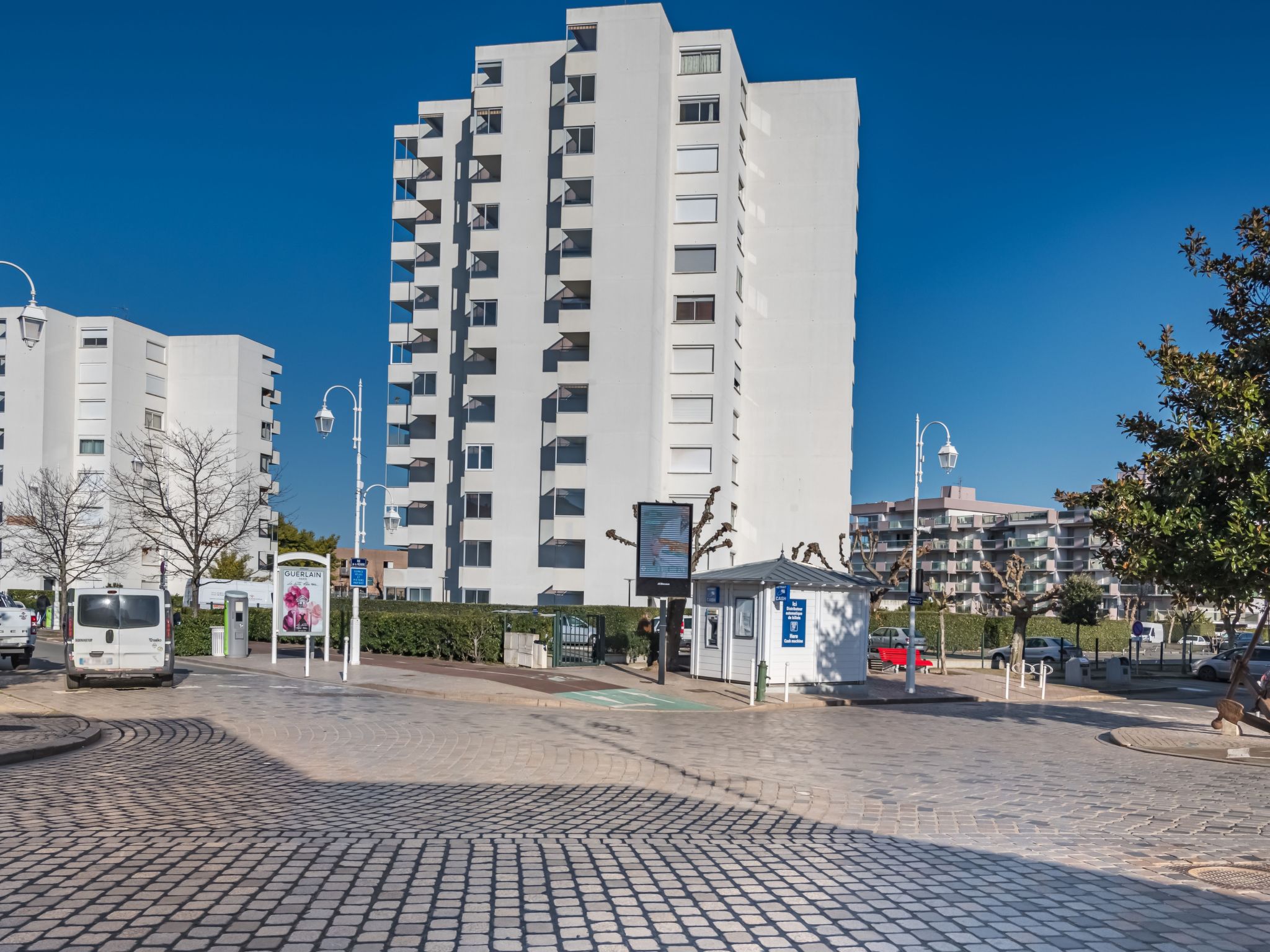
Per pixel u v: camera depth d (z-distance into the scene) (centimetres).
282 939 571
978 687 3069
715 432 4834
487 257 5219
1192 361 1561
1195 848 880
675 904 661
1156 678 4112
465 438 5097
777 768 1338
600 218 4784
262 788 1071
